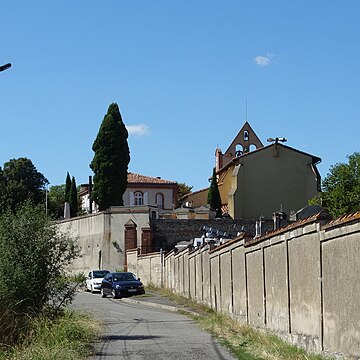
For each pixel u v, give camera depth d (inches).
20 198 3336.6
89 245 2568.9
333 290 500.1
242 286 884.6
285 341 645.9
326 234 512.7
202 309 1204.5
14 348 621.3
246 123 3880.4
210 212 2817.4
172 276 1797.5
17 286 767.1
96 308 1318.9
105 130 2805.1
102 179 2792.8
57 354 577.9
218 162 3668.8
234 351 633.6
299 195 2829.7
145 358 597.9
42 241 813.2
